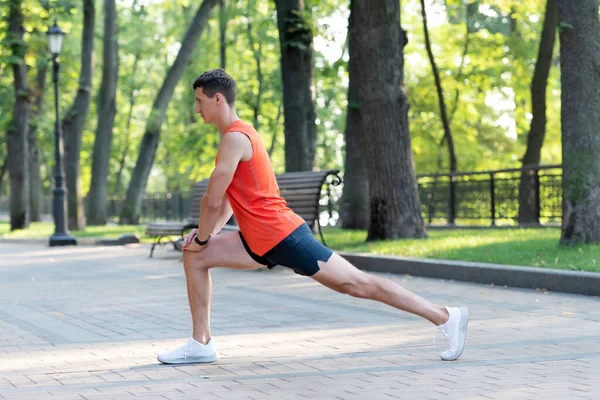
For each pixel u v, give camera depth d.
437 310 5.84
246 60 38.34
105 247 20.30
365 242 15.03
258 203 5.53
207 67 38.03
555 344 6.44
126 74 44.97
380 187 15.02
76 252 18.86
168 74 30.33
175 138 38.81
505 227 19.45
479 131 36.50
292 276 12.24
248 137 5.56
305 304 9.12
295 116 19.88
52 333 7.54
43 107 39.00
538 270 9.85
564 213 11.95
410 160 15.10
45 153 54.19
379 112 14.96
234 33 36.09
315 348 6.49
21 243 24.59
